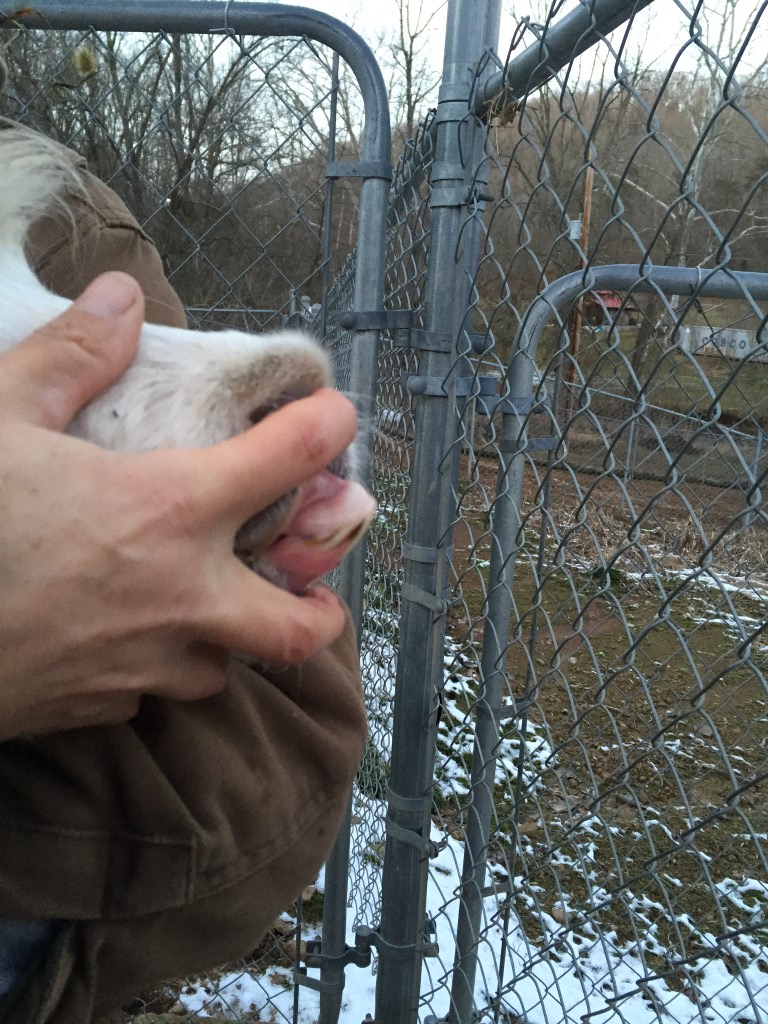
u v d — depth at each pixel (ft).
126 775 2.24
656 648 14.44
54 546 1.67
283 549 2.05
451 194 4.81
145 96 6.06
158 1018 7.33
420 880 5.86
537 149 3.77
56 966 2.25
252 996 7.81
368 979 7.98
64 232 2.96
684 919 9.40
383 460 8.24
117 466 1.74
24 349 1.88
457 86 4.66
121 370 1.94
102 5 5.09
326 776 2.84
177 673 1.92
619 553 3.74
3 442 1.73
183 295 6.79
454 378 4.95
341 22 4.99
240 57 5.24
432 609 5.39
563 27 3.36
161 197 6.16
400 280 6.72
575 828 4.61
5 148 2.88
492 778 5.31
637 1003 8.11
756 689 13.70
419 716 5.59
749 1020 8.06
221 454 1.75
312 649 1.96
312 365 2.06
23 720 1.84
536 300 4.34
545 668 14.24
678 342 3.04
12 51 5.71
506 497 4.82
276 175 6.16
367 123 5.15
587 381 3.76
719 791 11.58
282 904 2.75
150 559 1.70
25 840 2.18
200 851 2.31
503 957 5.19
